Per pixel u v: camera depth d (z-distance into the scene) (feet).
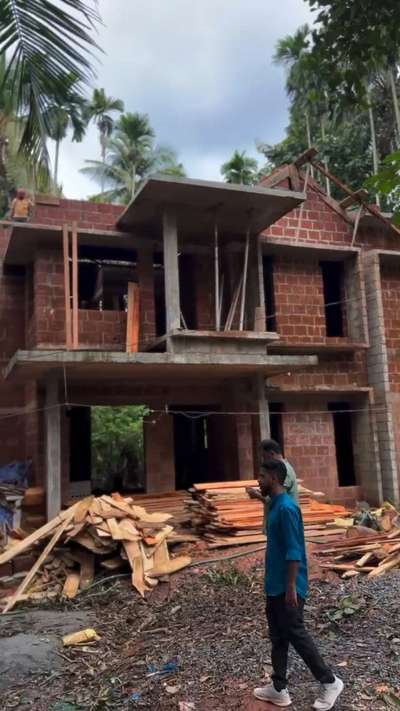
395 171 9.23
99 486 67.51
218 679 16.83
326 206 53.26
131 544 29.81
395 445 50.49
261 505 35.04
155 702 15.96
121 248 46.80
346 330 53.47
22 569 31.09
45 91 12.95
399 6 14.58
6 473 42.45
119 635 22.31
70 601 27.20
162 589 27.66
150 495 43.04
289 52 97.25
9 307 46.52
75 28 12.53
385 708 14.07
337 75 15.93
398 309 54.08
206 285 48.75
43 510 38.93
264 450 16.10
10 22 12.50
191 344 39.81
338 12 14.94
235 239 47.91
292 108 97.91
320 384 50.78
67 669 19.33
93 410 69.82
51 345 42.52
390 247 55.47
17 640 21.54
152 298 45.93
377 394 51.24
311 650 14.21
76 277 40.86
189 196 40.27
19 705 16.85
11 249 44.14
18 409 45.70
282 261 50.85
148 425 46.50
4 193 50.14
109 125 130.31
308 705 14.73
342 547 31.17
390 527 35.29
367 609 21.33
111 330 44.45
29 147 13.16
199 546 33.40
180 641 20.45
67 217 44.91
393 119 86.07
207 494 35.17
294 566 14.15
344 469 56.08
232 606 23.72
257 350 41.81
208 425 54.75
